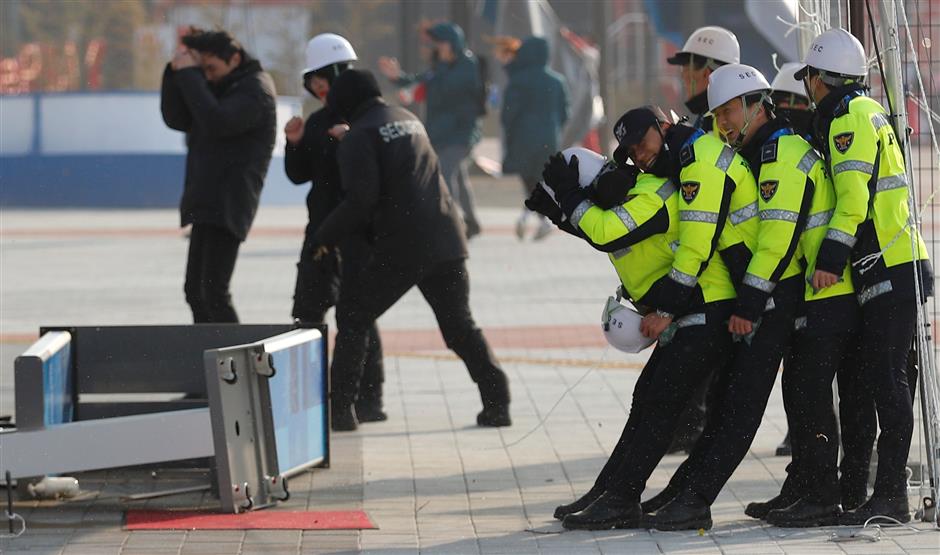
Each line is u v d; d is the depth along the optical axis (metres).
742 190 15.21
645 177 15.48
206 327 18.83
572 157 15.60
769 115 15.65
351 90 20.75
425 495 17.58
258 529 15.77
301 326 18.70
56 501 17.02
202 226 22.27
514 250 45.47
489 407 21.73
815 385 15.63
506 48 47.69
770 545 15.10
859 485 16.31
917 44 17.98
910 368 16.67
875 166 15.27
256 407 16.91
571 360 27.52
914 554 14.70
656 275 15.55
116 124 60.88
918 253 15.70
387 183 20.56
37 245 46.41
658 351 16.16
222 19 82.81
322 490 17.75
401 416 22.62
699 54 19.00
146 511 16.52
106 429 16.05
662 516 15.74
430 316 33.41
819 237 15.39
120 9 81.31
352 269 21.33
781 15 23.83
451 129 45.34
